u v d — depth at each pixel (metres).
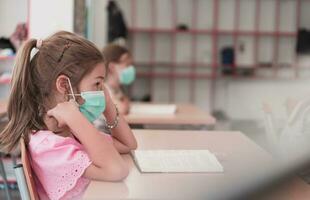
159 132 1.85
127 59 3.05
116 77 2.95
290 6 6.73
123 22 5.70
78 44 1.20
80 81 1.19
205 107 6.81
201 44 6.73
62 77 1.17
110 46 3.04
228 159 1.33
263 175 0.42
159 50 6.71
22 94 1.18
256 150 1.47
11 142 1.17
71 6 3.14
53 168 1.11
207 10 6.70
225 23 6.74
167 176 1.15
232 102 6.45
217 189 0.46
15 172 1.04
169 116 2.79
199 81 6.80
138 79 6.68
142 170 1.19
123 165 1.13
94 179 1.10
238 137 1.74
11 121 1.19
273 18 6.75
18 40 3.19
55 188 1.11
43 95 1.19
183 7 6.68
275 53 6.76
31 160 1.14
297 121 1.12
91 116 1.25
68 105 1.18
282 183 0.41
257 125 2.07
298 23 6.71
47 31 3.12
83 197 0.99
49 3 3.12
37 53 1.20
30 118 1.18
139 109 3.04
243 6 6.73
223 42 6.77
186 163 1.26
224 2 6.71
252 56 6.77
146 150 1.45
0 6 3.20
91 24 4.69
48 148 1.13
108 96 1.43
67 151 1.13
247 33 6.69
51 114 1.18
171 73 6.72
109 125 1.44
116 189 1.04
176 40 6.71
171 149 1.49
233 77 6.64
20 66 1.19
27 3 3.18
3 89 3.00
